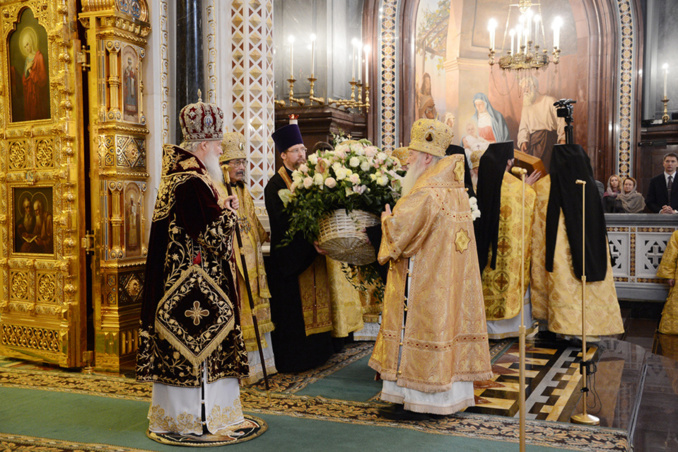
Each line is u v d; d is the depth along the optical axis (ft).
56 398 14.46
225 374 12.03
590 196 19.29
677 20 41.37
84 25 17.21
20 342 18.24
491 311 20.13
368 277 15.55
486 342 13.19
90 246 17.33
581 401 14.15
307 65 35.55
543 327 22.00
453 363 12.80
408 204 12.60
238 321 12.08
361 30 40.52
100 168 17.21
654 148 41.96
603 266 19.29
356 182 13.47
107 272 17.19
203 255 11.79
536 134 44.14
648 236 28.45
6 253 18.47
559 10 43.47
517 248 20.06
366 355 18.76
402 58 40.65
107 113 17.19
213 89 20.84
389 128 40.65
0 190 18.45
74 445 11.43
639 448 11.72
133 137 17.71
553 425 12.49
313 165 14.35
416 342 12.66
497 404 13.94
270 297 16.81
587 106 42.78
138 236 17.95
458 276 12.92
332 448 11.25
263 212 21.84
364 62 40.47
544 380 15.96
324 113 34.06
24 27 17.95
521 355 6.56
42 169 17.71
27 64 17.95
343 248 14.08
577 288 19.33
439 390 12.35
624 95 42.22
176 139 20.17
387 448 11.26
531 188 20.35
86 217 17.52
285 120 34.99
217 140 12.49
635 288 28.71
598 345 20.12
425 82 42.47
